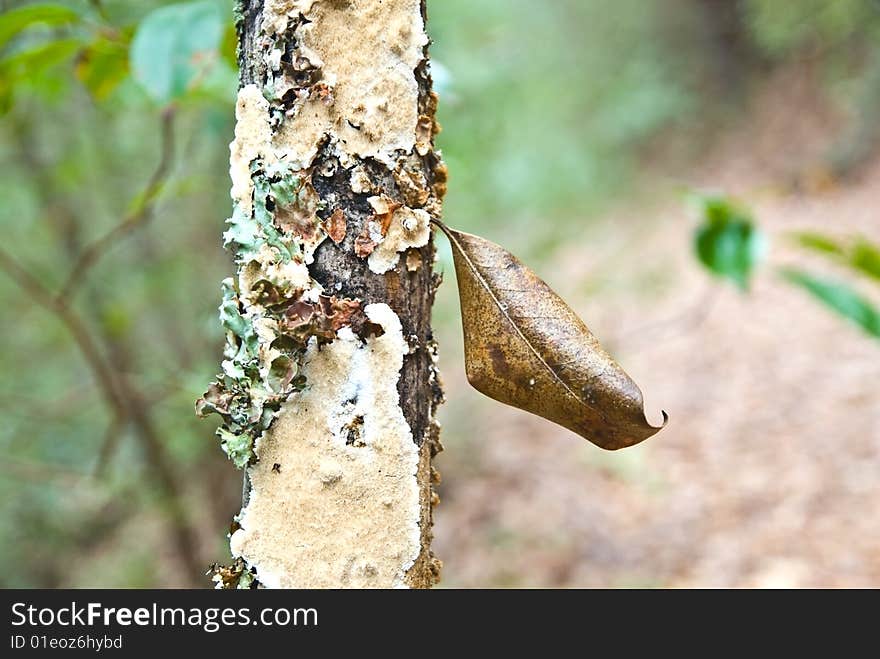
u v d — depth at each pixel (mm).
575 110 11805
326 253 831
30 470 3934
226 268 3242
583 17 12562
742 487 4105
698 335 6098
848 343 5305
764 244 1883
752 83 11344
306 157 826
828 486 3906
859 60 9469
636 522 4000
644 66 12156
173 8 1365
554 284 8047
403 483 854
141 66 1328
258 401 818
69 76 2402
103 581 4480
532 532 4066
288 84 823
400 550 853
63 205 4016
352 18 830
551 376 854
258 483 840
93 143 3758
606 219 10125
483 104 5160
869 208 7309
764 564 3408
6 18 1396
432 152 888
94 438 4578
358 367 837
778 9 9859
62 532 5039
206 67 1343
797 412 4738
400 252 845
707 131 11531
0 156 3727
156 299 4051
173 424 3574
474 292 876
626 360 6102
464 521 4379
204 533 4051
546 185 9195
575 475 4562
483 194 6195
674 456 4637
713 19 11711
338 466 833
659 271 7473
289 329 810
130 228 2346
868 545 3379
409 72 849
